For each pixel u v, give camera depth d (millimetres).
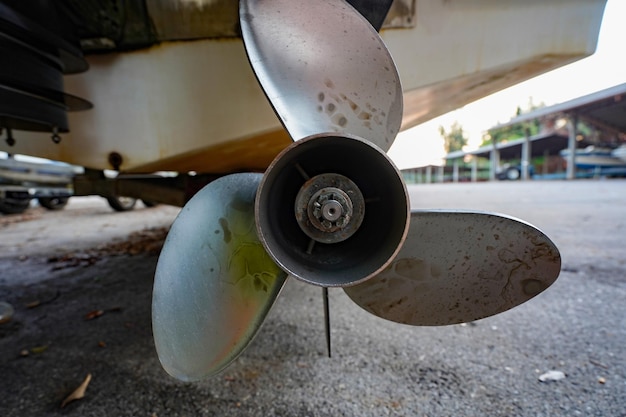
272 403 350
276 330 497
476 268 305
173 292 277
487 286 307
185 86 501
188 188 720
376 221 283
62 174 1807
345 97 292
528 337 453
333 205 265
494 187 3662
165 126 515
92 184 755
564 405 331
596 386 355
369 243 279
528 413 324
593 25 466
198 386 379
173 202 770
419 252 310
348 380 380
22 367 423
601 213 1457
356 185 282
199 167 636
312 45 287
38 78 409
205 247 289
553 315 511
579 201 1944
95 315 571
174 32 483
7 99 399
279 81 281
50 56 427
